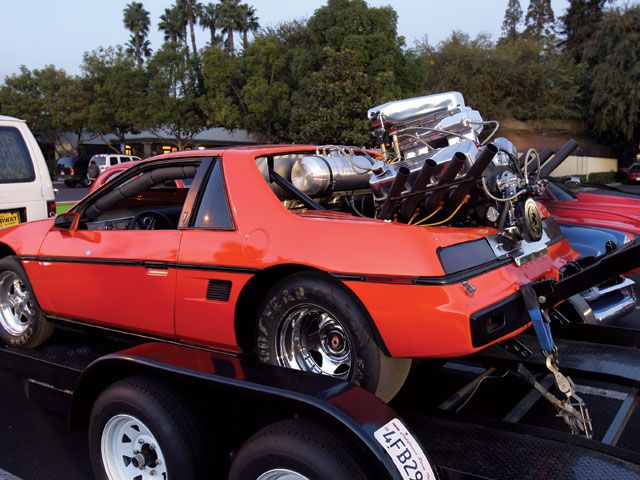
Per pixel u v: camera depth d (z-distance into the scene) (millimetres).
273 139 33375
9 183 6863
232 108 32094
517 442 2824
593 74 40844
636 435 4000
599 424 4125
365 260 3035
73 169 39000
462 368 4492
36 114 49438
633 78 39000
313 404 2555
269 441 2596
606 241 6176
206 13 60656
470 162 3234
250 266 3359
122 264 3963
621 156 45656
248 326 3574
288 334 3408
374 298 3004
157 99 36781
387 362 3145
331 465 2443
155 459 3084
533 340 4234
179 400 3008
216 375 2877
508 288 3242
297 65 28266
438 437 2932
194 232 3691
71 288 4332
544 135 38125
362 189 4340
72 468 3844
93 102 44344
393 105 4301
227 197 3627
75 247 4289
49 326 4781
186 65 36344
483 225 3523
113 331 4297
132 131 43031
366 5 26344
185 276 3652
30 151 7188
